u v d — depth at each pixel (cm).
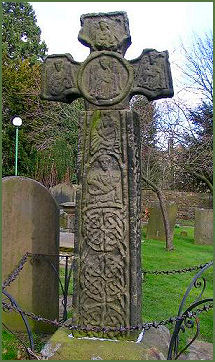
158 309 540
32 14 2544
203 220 1115
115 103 353
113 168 352
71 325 325
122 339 344
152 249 1006
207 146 1179
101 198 353
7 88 1820
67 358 320
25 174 1848
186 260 879
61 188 1445
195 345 412
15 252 434
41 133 1698
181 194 1744
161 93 348
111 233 351
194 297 601
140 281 360
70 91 365
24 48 2402
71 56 369
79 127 359
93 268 354
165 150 1169
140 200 363
